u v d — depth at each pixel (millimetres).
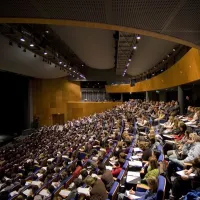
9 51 19062
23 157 17078
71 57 32625
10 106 35094
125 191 5395
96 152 11844
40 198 7566
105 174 6266
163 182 4344
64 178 9281
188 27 6027
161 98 30484
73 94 41938
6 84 30594
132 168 6512
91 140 15289
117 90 44062
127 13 5355
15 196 8398
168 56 21891
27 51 20953
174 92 27422
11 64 22109
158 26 6012
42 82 36500
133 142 9578
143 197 4734
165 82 21344
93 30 19562
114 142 11859
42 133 27625
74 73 37625
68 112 40062
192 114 11273
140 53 24578
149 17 5527
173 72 18109
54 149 17391
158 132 10344
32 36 17609
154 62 27172
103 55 30500
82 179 7715
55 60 26359
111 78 45250
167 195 5117
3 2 4965
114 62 36469
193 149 5910
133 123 15477
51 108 37344
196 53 12039
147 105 22812
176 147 7312
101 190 5504
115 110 30531
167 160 6879
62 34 20953
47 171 11031
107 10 5238
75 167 10086
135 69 36781
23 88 33281
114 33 19906
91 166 8914
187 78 14312
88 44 24594
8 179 11414
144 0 4770
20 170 13203
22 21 5973
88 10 5281
